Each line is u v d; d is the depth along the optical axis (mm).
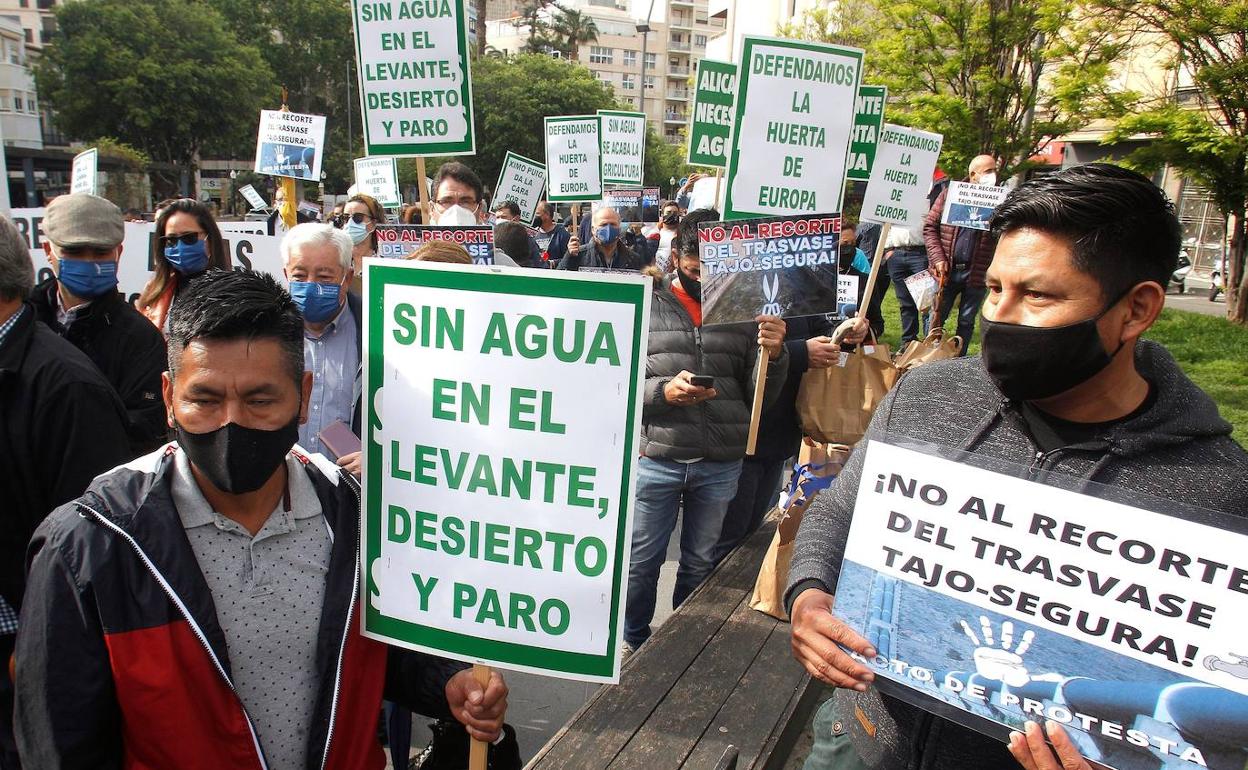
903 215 5609
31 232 5930
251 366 1441
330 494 1702
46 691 1369
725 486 3693
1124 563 1326
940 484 1489
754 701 2795
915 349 4641
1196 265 24781
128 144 35969
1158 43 12070
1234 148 11414
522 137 52781
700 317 3941
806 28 20234
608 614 1685
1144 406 1402
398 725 2699
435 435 1718
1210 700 1259
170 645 1444
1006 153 13367
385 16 3877
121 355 3086
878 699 1692
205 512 1540
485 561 1710
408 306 1714
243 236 5965
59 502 2141
